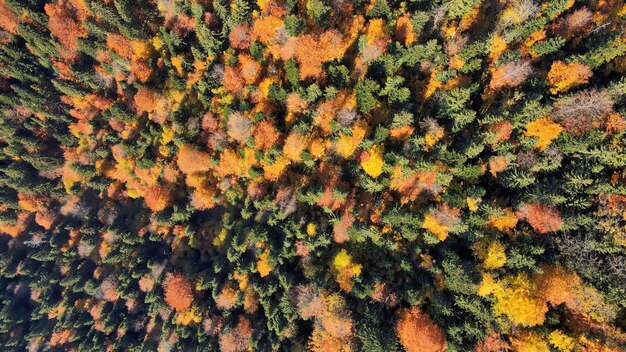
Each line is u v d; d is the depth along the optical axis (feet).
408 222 204.74
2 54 308.81
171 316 278.46
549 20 200.34
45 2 302.66
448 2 209.26
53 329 322.14
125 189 310.24
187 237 278.26
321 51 220.84
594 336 169.89
